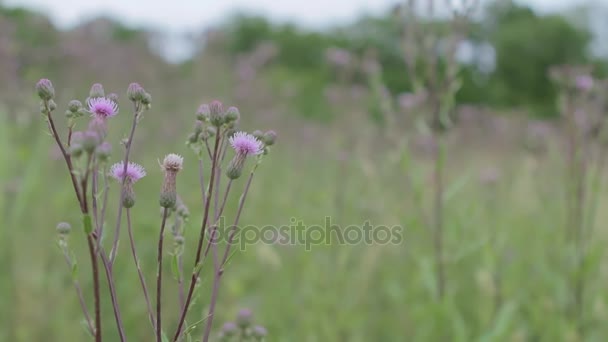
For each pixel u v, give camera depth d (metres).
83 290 3.67
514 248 4.66
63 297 3.46
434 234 3.66
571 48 26.52
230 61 7.38
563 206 5.03
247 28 28.17
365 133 5.32
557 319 3.77
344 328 3.57
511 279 4.15
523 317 4.28
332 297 3.72
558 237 4.62
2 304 3.39
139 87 1.66
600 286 4.02
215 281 1.74
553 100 24.88
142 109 1.67
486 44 18.30
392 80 12.45
